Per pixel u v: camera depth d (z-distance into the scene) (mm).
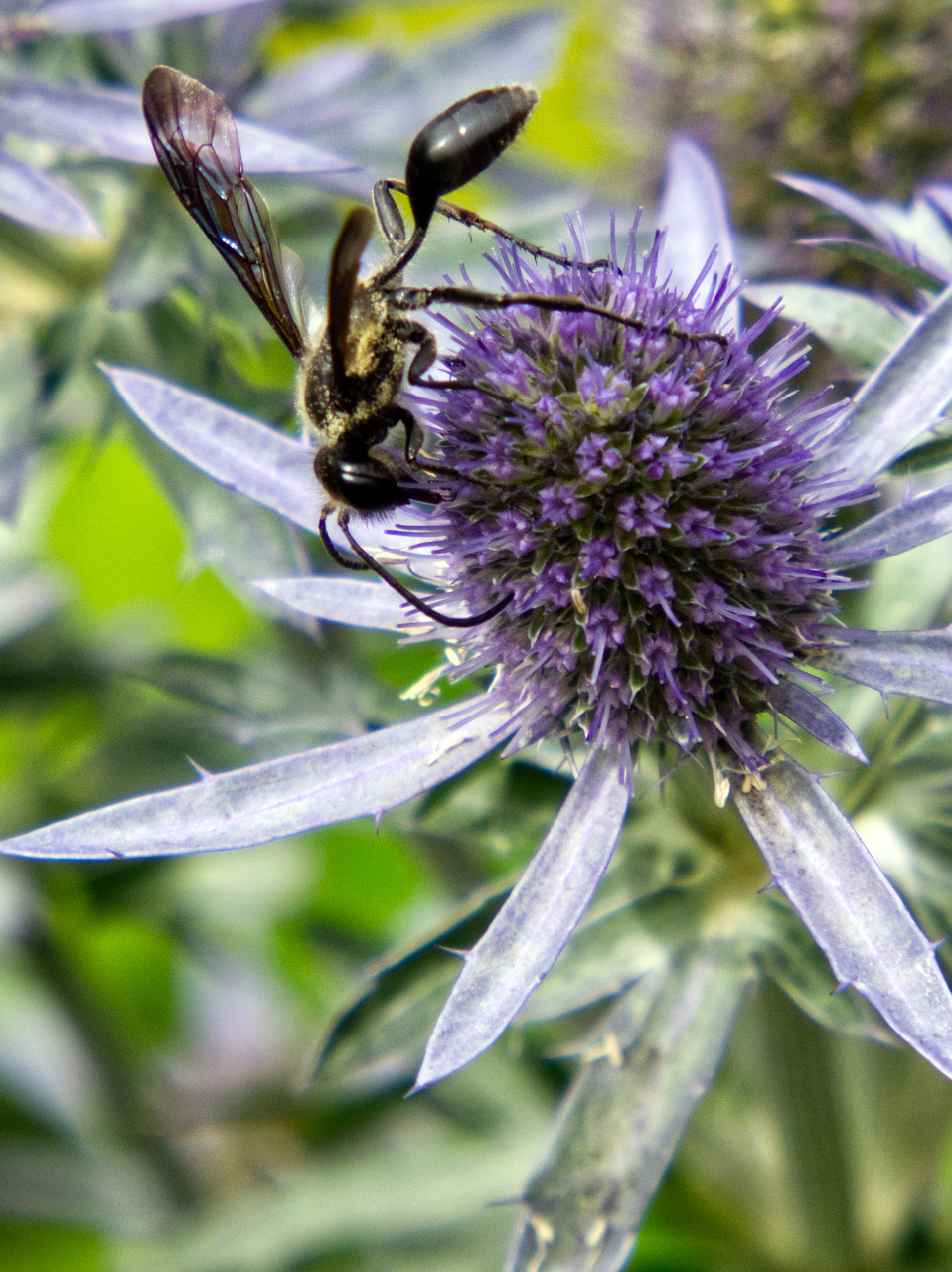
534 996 110
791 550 107
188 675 137
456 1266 139
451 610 110
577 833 105
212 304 128
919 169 142
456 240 130
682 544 106
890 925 101
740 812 105
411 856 143
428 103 140
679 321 107
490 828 113
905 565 114
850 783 113
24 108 123
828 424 108
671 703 107
